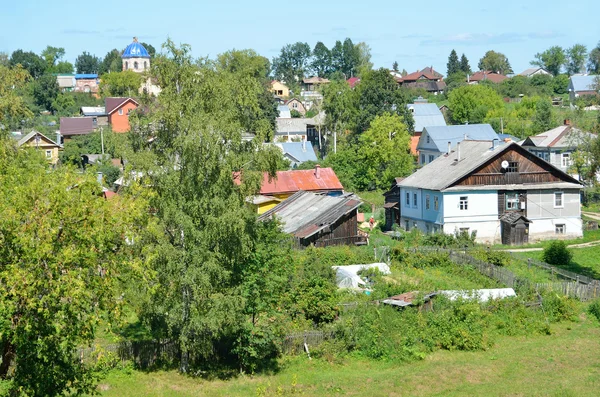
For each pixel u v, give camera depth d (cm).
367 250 6725
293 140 16350
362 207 10312
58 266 2883
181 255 3941
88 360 3978
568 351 4522
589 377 4022
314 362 4328
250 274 4238
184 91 4088
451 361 4362
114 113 15775
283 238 4756
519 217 8019
